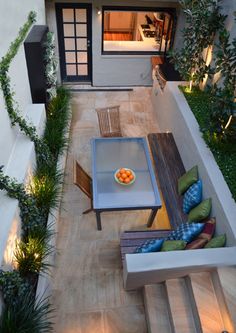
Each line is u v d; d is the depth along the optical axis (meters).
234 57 4.10
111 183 3.95
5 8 3.59
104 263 3.73
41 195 3.81
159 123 6.07
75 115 6.22
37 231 3.46
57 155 4.78
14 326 2.60
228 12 4.56
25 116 4.55
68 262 3.72
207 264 2.94
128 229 4.14
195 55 5.11
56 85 6.17
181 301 3.09
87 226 4.14
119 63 6.89
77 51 6.70
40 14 5.41
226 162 3.88
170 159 4.78
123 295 3.45
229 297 2.79
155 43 7.07
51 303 3.33
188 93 5.20
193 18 4.88
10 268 2.99
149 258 2.97
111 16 7.79
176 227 3.79
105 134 5.46
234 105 3.82
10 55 3.69
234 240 3.05
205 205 3.61
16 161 3.73
